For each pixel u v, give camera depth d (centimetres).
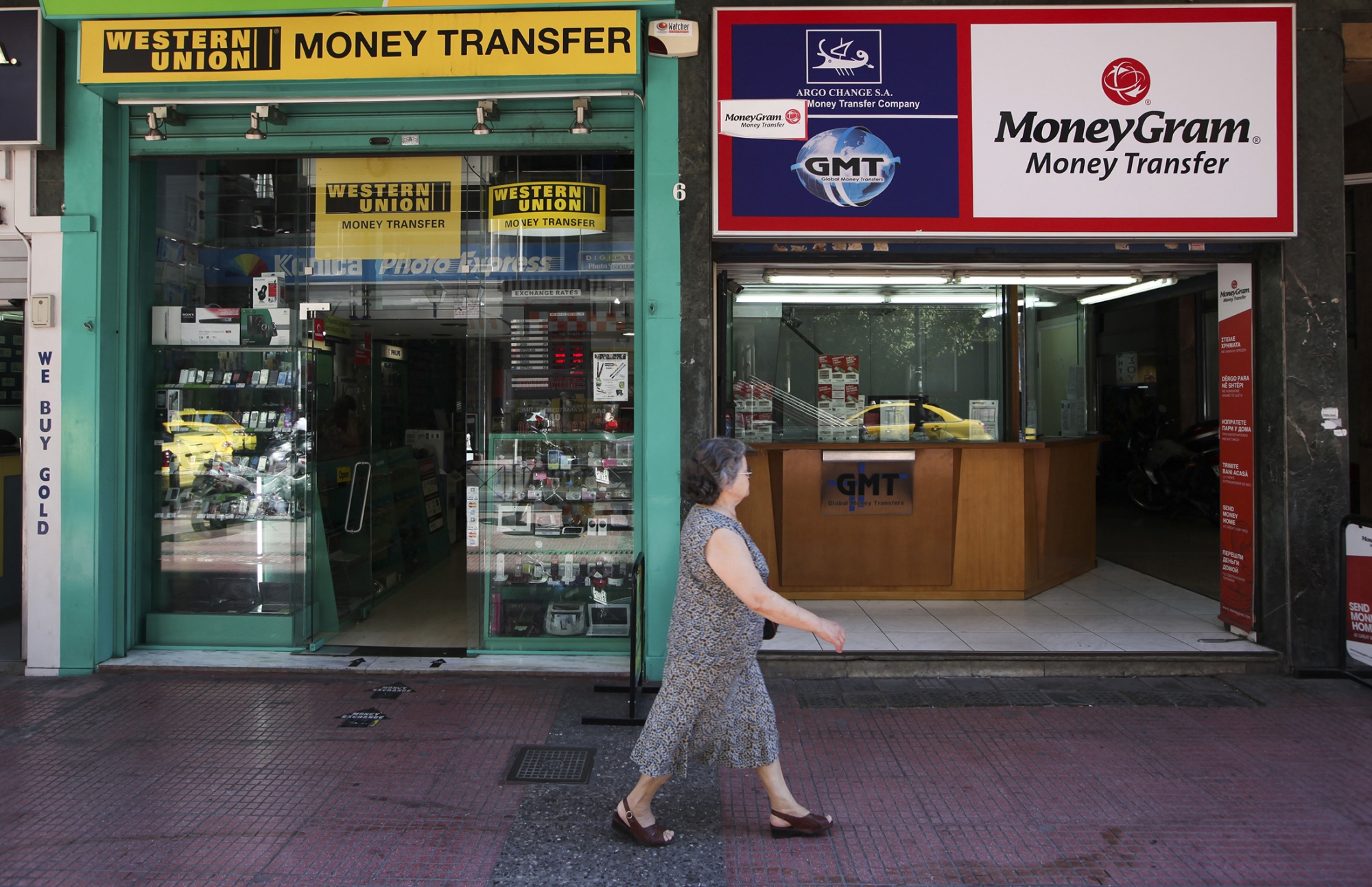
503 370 533
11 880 277
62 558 494
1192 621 578
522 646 527
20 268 506
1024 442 644
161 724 415
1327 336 487
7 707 438
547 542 529
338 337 595
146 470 536
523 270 533
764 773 305
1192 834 309
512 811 328
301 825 315
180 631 532
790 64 480
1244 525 520
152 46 463
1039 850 298
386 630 584
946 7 480
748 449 294
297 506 542
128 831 310
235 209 546
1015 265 546
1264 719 422
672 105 480
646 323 482
